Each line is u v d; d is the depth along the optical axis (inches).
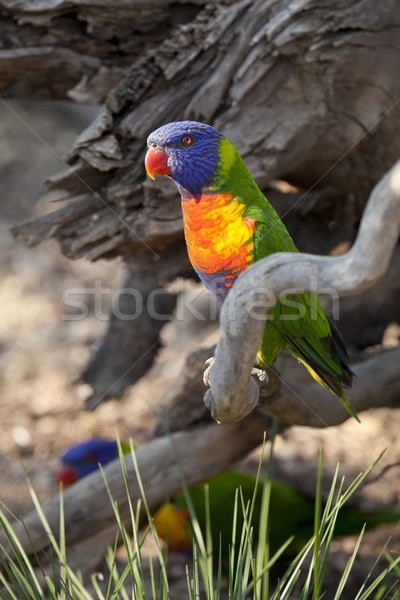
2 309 422.0
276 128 161.9
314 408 167.0
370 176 179.0
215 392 92.5
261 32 154.3
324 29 150.1
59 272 462.3
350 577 214.5
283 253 82.6
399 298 217.6
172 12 174.2
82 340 390.3
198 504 210.1
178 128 124.2
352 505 201.5
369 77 157.2
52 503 181.0
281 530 201.8
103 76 183.6
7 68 181.2
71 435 314.5
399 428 302.7
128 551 106.1
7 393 344.2
